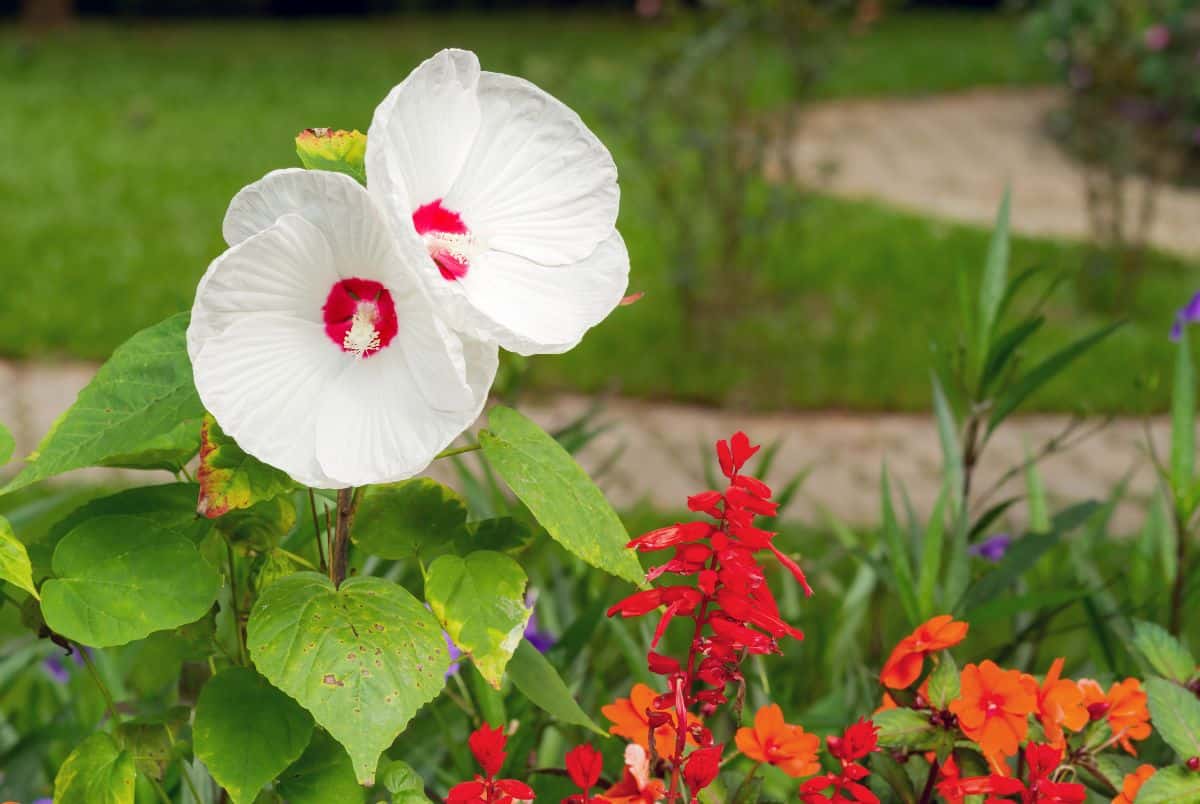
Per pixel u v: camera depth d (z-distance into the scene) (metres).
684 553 2.00
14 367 7.70
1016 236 10.74
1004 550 2.68
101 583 1.95
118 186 11.98
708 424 7.27
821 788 2.04
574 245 1.99
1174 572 2.66
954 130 15.16
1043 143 14.66
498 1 25.67
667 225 10.29
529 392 7.45
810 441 7.09
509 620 1.99
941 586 2.61
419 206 1.96
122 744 2.11
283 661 1.91
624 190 11.31
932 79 17.56
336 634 1.92
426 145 1.94
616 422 3.05
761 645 1.98
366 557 2.53
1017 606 2.42
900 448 7.03
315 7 25.11
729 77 8.53
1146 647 2.26
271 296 1.89
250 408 1.90
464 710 2.50
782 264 9.57
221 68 18.52
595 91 15.06
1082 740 2.20
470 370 1.91
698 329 8.32
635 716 2.13
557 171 1.98
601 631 2.79
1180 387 2.58
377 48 20.84
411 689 1.91
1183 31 10.40
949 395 2.68
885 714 2.14
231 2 24.39
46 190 11.77
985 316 2.65
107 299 8.80
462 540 2.09
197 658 2.14
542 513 1.95
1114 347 8.27
